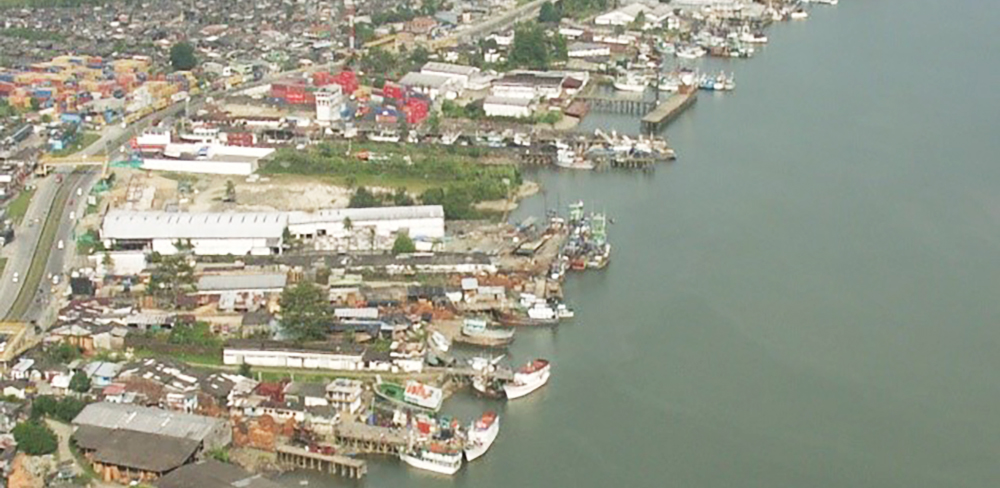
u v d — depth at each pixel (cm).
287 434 16675
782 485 15925
